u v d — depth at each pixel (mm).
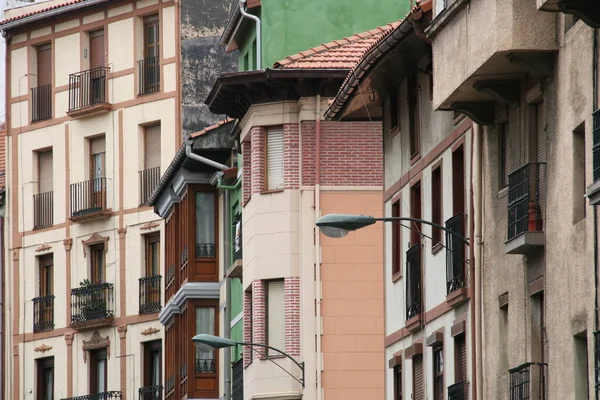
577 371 48750
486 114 56250
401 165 69875
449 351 62875
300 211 81000
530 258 52969
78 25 118688
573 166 49000
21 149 122188
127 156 114812
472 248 58969
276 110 81625
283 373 81125
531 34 49938
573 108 48812
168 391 104000
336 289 80688
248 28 90062
